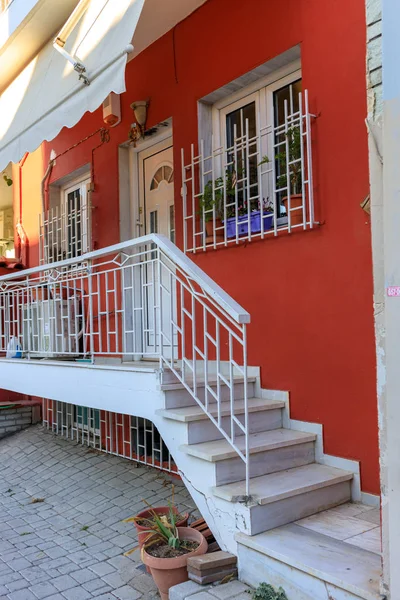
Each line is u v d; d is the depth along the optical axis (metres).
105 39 3.67
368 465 3.40
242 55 4.38
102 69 3.64
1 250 10.55
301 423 3.82
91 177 6.26
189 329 4.95
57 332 5.36
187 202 4.88
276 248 4.05
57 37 4.12
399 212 2.07
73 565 3.48
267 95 4.44
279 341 4.02
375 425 3.39
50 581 3.26
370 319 3.44
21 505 4.75
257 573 2.76
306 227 3.80
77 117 3.92
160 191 5.64
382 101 2.19
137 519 3.35
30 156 7.67
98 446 6.08
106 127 6.00
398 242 2.07
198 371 4.74
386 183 2.11
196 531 3.15
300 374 3.86
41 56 4.77
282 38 4.05
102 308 6.00
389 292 2.09
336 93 3.67
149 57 5.36
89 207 6.24
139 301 5.66
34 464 5.91
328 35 3.73
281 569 2.63
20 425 7.38
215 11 4.61
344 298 3.59
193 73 4.84
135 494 4.64
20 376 5.26
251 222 4.26
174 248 3.42
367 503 3.37
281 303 4.01
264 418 3.84
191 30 4.86
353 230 3.54
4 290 5.93
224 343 4.50
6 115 5.05
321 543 2.75
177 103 5.03
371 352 3.43
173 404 3.51
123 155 5.88
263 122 4.47
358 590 2.26
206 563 2.80
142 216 5.86
